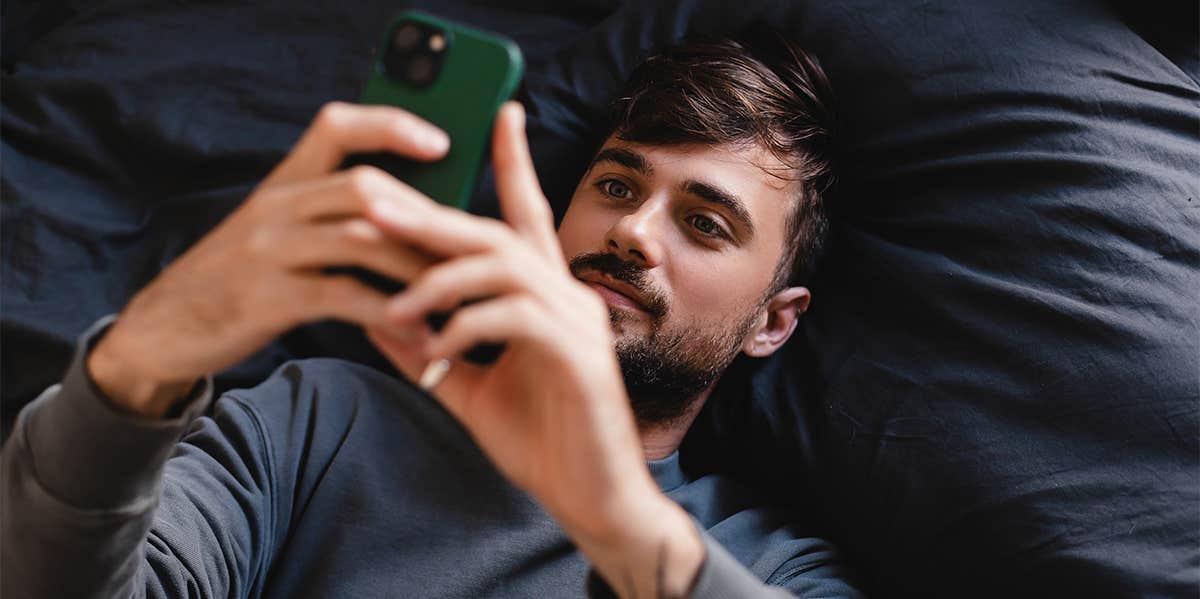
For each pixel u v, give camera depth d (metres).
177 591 0.88
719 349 1.17
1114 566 1.07
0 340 1.28
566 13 1.49
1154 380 1.11
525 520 1.09
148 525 0.71
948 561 1.14
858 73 1.29
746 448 1.26
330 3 1.46
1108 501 1.09
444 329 0.54
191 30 1.44
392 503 1.09
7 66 1.49
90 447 0.65
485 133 0.61
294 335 1.33
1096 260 1.15
